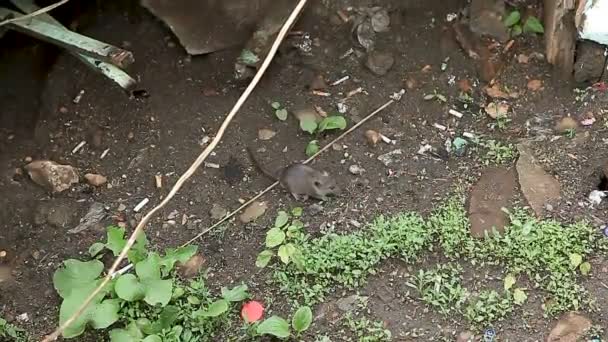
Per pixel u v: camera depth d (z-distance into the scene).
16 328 2.01
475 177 2.12
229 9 2.23
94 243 2.10
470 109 2.22
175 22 2.25
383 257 2.04
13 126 2.23
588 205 2.07
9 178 2.18
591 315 1.96
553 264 2.00
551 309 1.97
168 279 2.02
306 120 2.21
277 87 2.26
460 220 2.06
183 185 2.16
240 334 1.98
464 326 1.97
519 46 2.27
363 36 2.29
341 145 2.19
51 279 2.07
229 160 2.19
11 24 2.11
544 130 2.17
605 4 2.12
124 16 2.31
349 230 2.08
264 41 2.23
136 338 1.94
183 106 2.24
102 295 1.97
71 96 2.25
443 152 2.17
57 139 2.22
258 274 2.05
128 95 2.19
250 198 2.14
